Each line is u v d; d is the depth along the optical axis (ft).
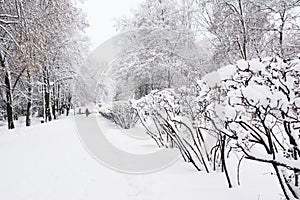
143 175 15.71
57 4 34.45
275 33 40.88
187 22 59.82
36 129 47.75
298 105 7.99
